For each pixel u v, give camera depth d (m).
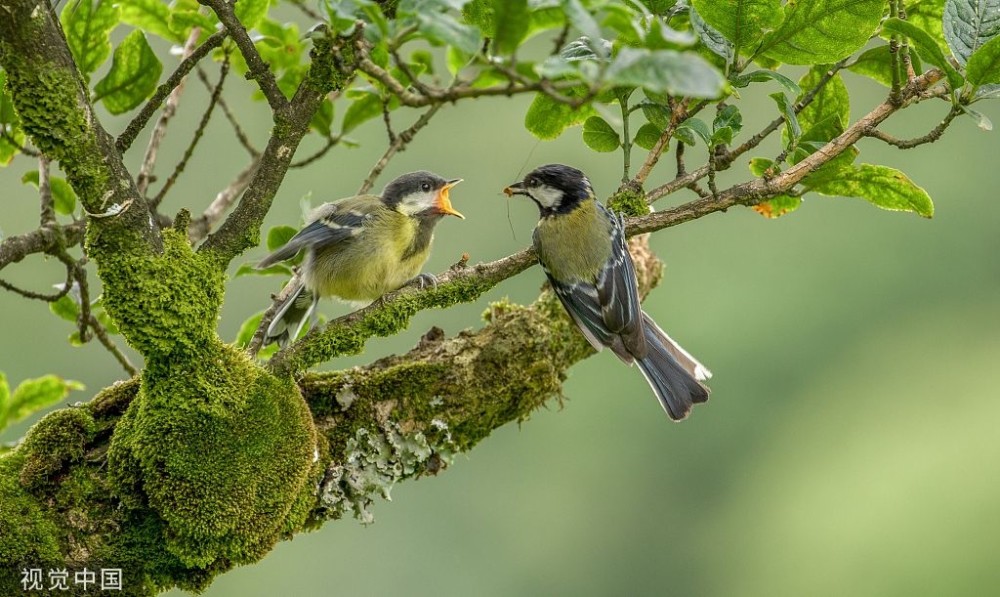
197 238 9.38
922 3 7.84
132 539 6.60
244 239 6.80
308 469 6.82
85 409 6.92
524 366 8.01
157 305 6.38
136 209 6.38
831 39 6.94
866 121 7.38
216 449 6.49
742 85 7.25
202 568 6.64
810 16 6.87
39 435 6.74
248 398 6.63
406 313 7.41
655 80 4.50
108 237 6.34
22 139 8.52
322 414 7.45
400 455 7.54
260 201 6.80
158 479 6.44
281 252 7.94
